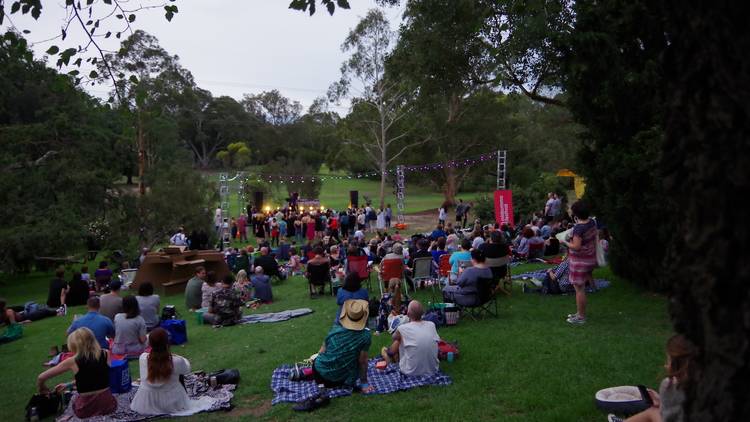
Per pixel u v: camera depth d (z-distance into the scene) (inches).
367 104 1723.7
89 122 1040.8
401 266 443.2
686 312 88.2
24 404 276.2
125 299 331.6
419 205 2066.9
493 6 457.1
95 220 877.8
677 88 85.4
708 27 76.0
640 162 343.9
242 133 3609.7
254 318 434.0
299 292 550.9
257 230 1065.5
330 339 245.6
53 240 773.3
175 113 2395.4
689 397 85.9
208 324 435.8
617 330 303.0
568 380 235.8
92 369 239.8
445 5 506.6
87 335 243.0
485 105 1705.2
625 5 343.3
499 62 456.1
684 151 85.6
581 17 354.3
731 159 75.9
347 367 242.8
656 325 309.1
